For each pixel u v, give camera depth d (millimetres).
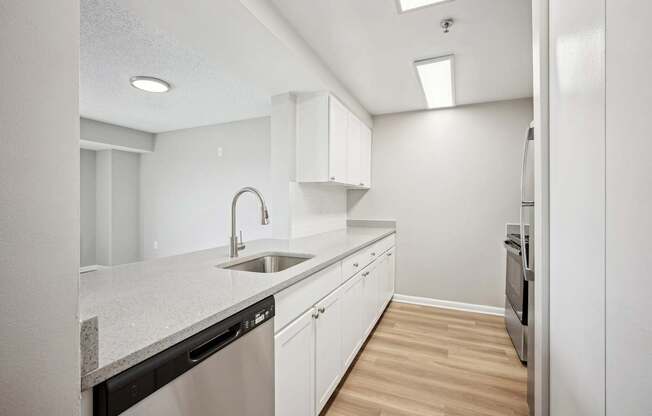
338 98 2576
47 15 413
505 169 3012
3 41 371
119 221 4891
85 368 521
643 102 500
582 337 764
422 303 3318
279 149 2445
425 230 3318
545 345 1061
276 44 1663
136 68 2500
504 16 1688
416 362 2088
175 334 701
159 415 660
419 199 3346
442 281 3244
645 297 497
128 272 1284
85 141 4043
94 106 3502
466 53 2105
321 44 1976
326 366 1561
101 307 861
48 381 419
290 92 2414
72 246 448
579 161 788
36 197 406
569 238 859
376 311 2619
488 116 3074
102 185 4887
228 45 1671
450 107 3219
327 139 2389
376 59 2178
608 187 630
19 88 387
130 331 701
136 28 1924
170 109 3629
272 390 1079
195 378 756
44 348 414
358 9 1617
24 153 393
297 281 1255
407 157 3393
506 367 2023
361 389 1781
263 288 1050
